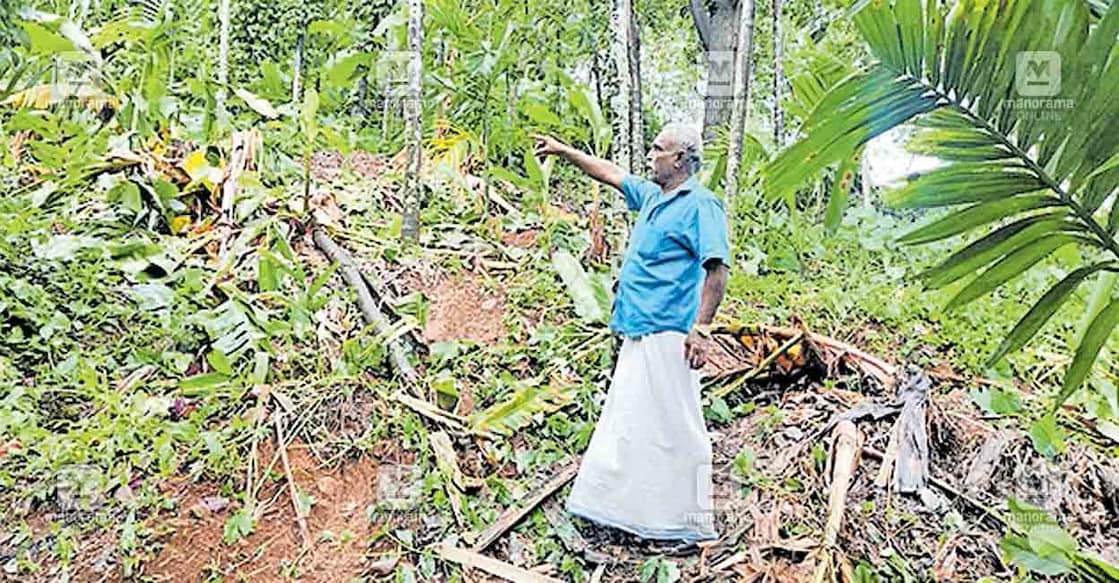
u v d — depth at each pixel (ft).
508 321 10.89
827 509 7.78
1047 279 12.59
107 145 11.93
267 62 15.48
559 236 13.48
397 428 8.48
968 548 7.53
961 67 3.79
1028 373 10.57
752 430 9.16
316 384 8.70
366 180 14.66
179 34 15.42
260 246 10.97
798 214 15.35
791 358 10.03
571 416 9.29
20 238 9.46
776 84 17.47
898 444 8.45
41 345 8.46
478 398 9.37
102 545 6.77
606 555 7.54
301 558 7.08
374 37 16.98
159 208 11.21
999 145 3.78
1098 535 7.88
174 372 8.76
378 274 11.22
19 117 11.32
